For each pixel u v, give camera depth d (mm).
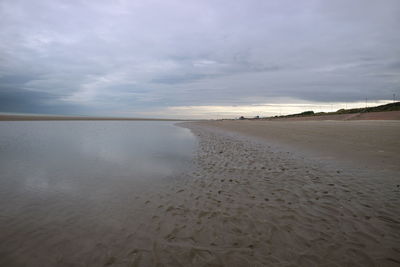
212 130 25656
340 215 3561
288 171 6387
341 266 2387
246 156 8773
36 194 4727
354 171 6129
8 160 8156
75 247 2814
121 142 13906
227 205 4090
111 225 3381
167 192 4836
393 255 2527
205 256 2619
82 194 4730
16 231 3201
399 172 5824
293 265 2422
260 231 3154
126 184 5430
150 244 2873
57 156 9008
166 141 14570
